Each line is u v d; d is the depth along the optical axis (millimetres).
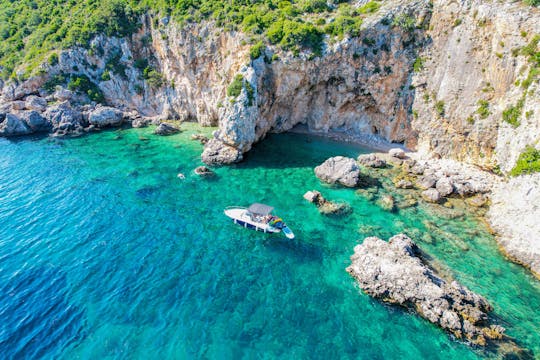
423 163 41562
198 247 26531
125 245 26422
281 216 30969
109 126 55812
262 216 29500
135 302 20969
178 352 17859
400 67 44469
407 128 46000
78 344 18141
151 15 56438
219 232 28562
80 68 59156
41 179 37000
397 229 29328
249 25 46906
